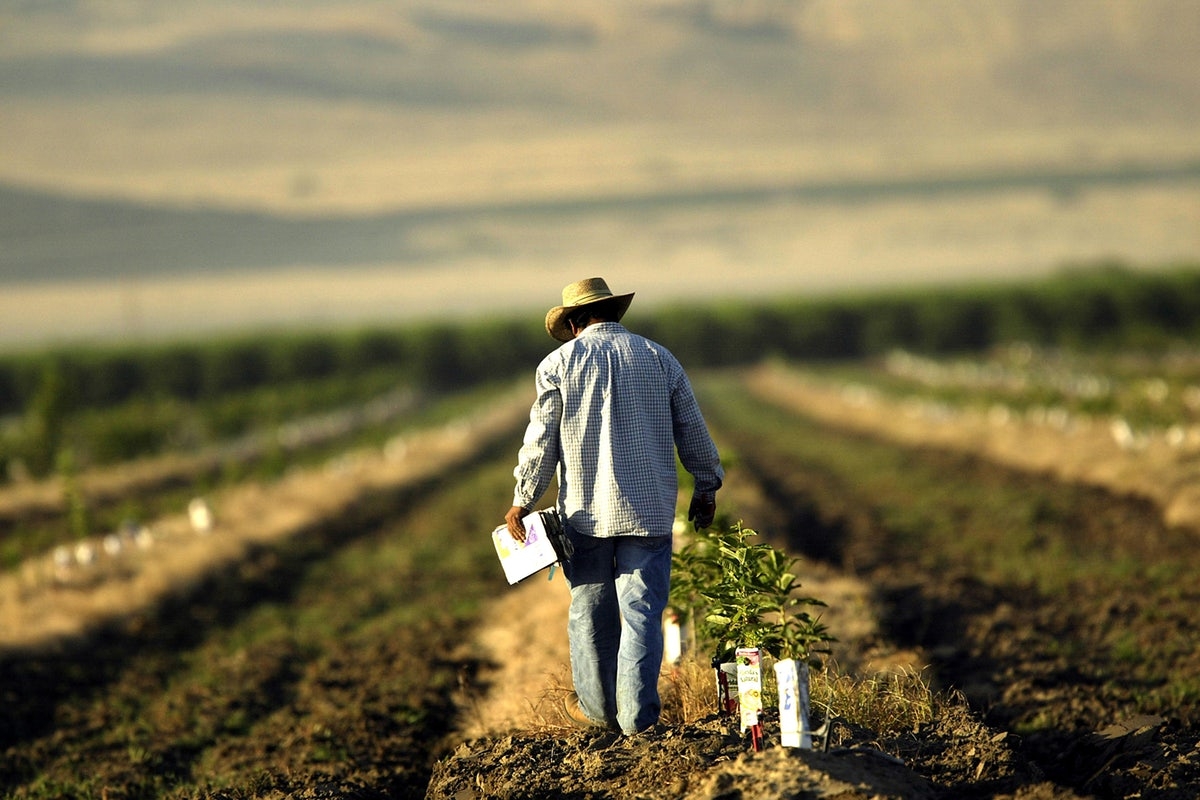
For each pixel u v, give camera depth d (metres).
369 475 88.06
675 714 25.61
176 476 98.44
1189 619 36.19
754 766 19.62
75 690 37.59
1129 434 69.06
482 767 22.59
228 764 29.69
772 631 23.44
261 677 37.41
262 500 73.50
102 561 54.44
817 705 24.08
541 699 27.03
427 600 47.56
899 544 51.81
